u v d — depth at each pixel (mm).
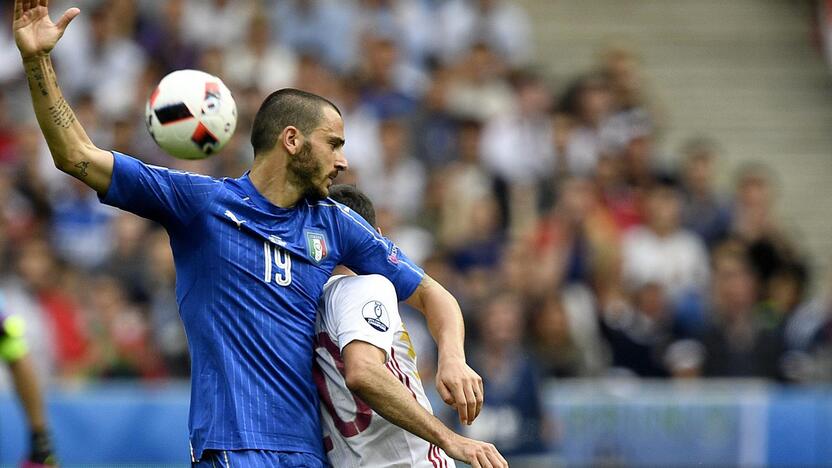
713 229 44875
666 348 37719
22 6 15367
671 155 53062
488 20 52125
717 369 37750
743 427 35188
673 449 34719
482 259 39750
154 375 34844
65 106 15414
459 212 41781
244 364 15992
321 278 16578
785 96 56312
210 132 16844
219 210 16031
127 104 43688
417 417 15547
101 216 40094
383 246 17141
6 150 42188
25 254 35969
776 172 54156
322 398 16609
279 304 16234
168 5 46688
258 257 16156
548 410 34000
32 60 15250
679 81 56188
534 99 47281
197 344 16094
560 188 44031
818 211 53312
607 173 45031
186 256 16094
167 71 45312
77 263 38906
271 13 48844
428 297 17141
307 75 44406
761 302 40125
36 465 24328
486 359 31938
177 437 32875
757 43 58000
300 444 16125
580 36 56531
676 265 43469
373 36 48531
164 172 15859
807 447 35375
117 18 45781
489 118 45938
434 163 44531
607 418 34375
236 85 44125
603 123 47719
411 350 17062
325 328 16562
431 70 50000
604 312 38156
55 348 35375
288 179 16359
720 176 53531
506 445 31609
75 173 15453
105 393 32719
